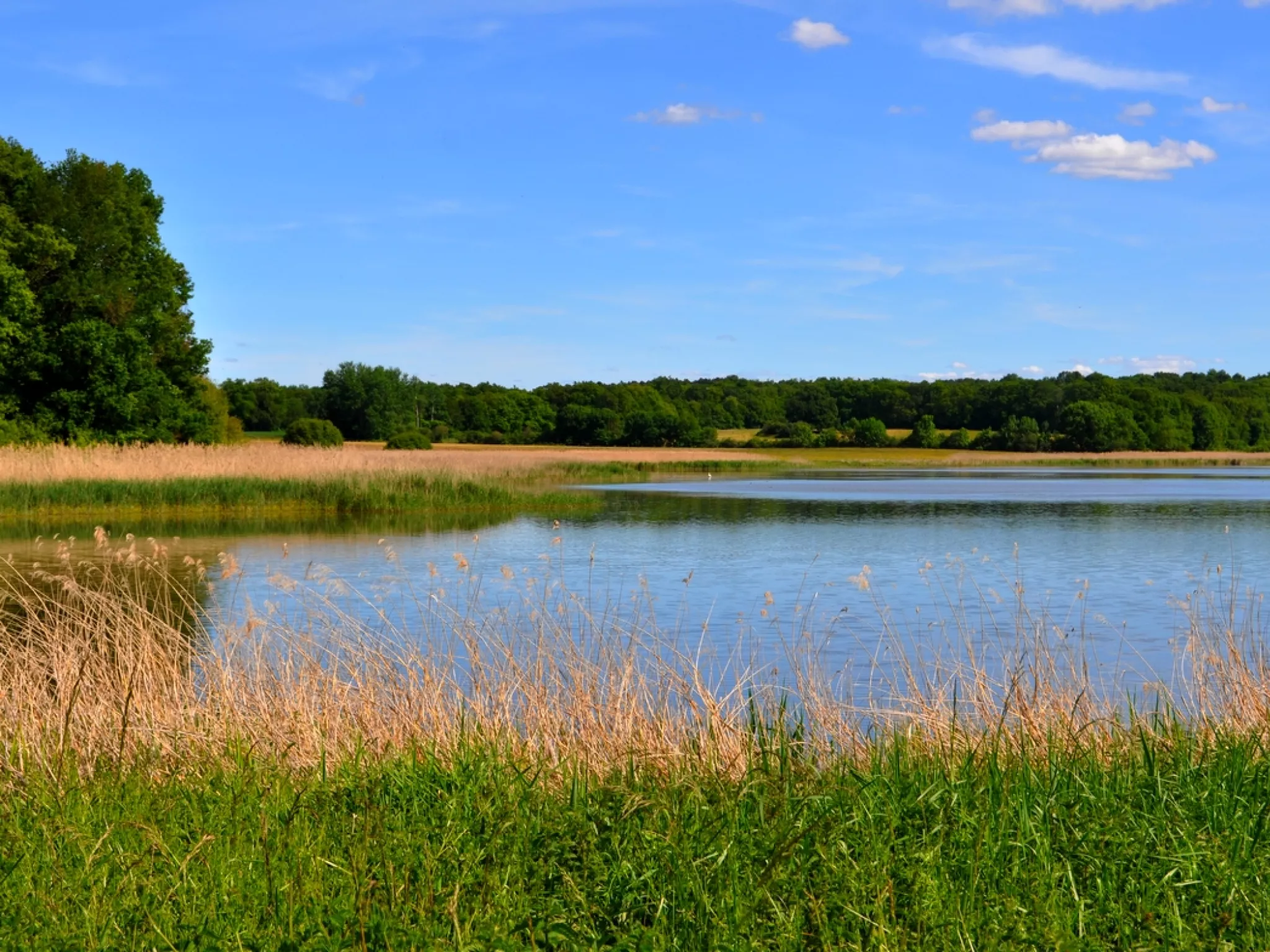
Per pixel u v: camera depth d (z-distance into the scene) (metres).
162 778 6.56
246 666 9.48
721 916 4.44
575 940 4.34
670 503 42.44
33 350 48.59
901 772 6.52
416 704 8.26
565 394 145.38
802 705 9.23
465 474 41.94
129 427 49.69
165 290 56.84
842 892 4.54
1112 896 4.64
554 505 40.69
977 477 73.75
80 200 53.41
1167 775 6.39
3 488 32.38
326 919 4.38
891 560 23.31
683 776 6.38
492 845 5.08
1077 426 129.62
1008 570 21.61
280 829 5.27
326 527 30.47
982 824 5.23
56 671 8.78
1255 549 25.28
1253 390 167.50
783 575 20.83
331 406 131.62
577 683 8.48
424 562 22.45
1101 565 22.38
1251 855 5.06
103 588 12.26
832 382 171.00
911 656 12.88
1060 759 6.75
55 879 4.78
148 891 4.57
